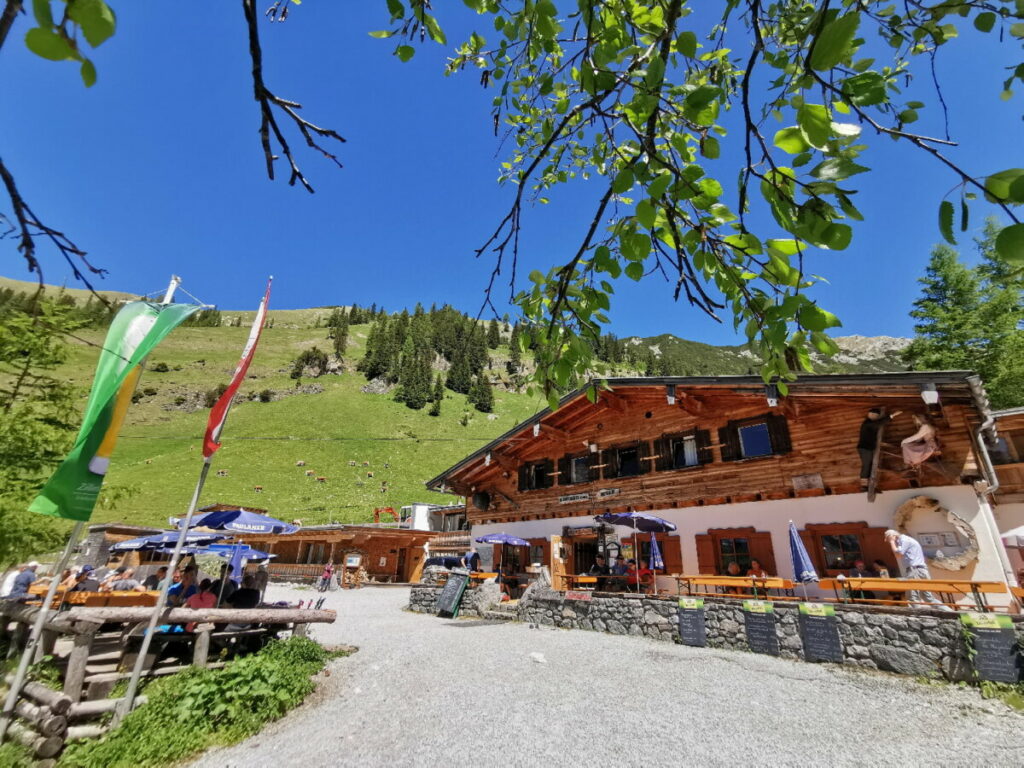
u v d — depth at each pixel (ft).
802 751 17.75
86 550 81.35
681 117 5.36
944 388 32.55
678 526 48.03
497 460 67.26
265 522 36.68
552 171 10.44
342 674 28.50
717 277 6.21
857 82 4.25
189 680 22.24
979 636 24.20
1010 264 3.45
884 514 36.24
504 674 27.50
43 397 23.65
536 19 5.89
